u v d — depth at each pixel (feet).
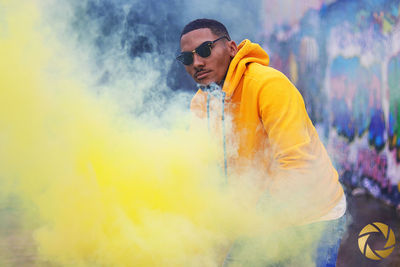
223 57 5.59
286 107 4.76
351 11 19.71
